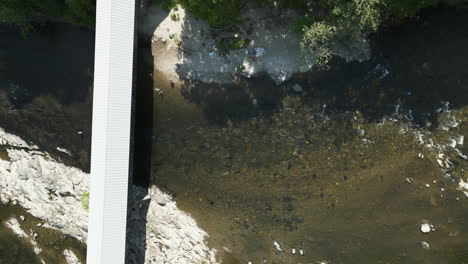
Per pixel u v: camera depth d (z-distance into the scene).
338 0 15.33
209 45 19.17
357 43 18.25
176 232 20.08
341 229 19.03
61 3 17.89
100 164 17.97
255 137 19.50
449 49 17.86
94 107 18.08
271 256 19.52
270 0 17.97
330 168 19.06
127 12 17.94
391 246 18.64
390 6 16.58
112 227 18.20
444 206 18.22
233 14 17.45
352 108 18.72
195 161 20.06
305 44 17.89
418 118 18.31
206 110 19.77
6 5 17.86
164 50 19.70
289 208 19.38
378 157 18.73
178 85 19.84
